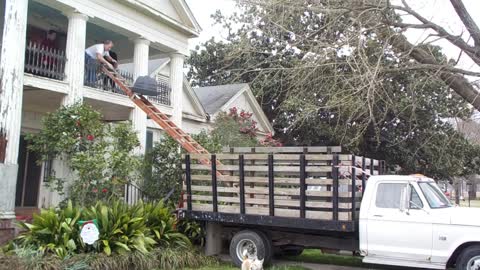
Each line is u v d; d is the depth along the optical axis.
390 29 10.45
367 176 9.50
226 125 18.67
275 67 13.23
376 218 8.65
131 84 14.76
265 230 9.99
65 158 11.36
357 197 9.06
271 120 27.05
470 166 26.31
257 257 9.63
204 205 10.25
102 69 13.23
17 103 10.40
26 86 11.43
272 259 10.99
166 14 15.95
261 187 9.55
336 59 10.68
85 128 11.30
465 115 13.54
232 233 10.49
